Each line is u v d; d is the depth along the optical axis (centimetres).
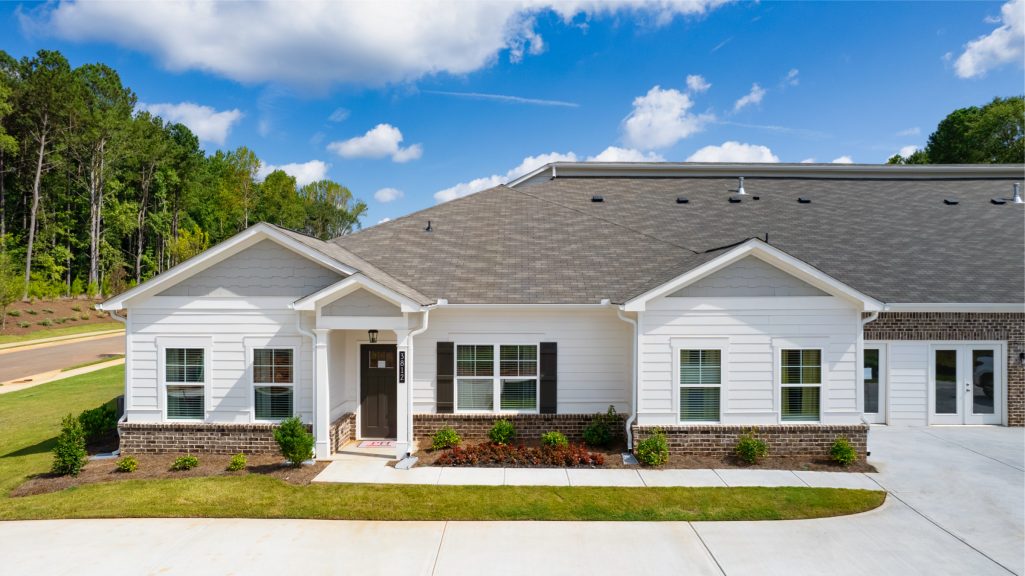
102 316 4753
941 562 752
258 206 7606
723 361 1202
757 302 1202
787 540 814
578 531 841
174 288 1231
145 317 1227
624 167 2211
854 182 2152
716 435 1196
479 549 782
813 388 1206
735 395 1205
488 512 902
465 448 1240
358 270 1195
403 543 799
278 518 880
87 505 916
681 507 927
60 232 5375
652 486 1023
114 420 1382
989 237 1702
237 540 802
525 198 1950
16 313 4153
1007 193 2003
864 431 1187
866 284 1467
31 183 5359
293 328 1224
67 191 5700
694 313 1203
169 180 6375
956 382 1481
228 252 1212
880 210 1897
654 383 1209
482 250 1589
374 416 1352
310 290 1223
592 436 1268
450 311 1347
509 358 1354
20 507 910
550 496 971
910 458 1192
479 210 1859
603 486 1023
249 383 1226
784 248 1631
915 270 1531
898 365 1481
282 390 1230
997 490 1013
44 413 1764
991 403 1481
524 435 1340
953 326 1465
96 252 5469
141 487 1002
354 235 1698
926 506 941
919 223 1798
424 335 1350
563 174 2228
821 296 1196
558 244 1620
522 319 1348
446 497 962
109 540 801
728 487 1019
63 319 4391
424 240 1658
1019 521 884
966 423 1480
